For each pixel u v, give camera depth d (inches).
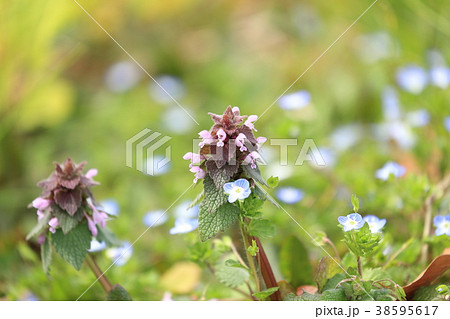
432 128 20.2
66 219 13.8
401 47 22.5
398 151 20.6
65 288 16.4
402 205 17.2
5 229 20.1
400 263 15.1
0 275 18.2
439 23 21.2
